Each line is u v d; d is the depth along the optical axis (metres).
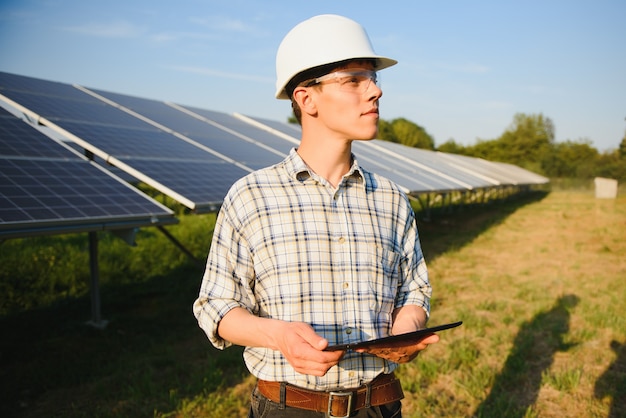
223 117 12.88
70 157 5.71
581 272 9.11
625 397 4.20
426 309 1.63
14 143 5.48
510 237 13.63
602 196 29.27
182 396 4.17
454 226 15.91
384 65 1.52
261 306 1.49
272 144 11.21
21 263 7.75
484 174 25.19
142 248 9.40
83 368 4.67
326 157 1.53
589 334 5.55
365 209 1.55
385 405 1.55
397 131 55.00
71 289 7.18
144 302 6.97
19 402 4.06
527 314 6.47
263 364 1.48
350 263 1.47
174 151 7.43
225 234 1.49
